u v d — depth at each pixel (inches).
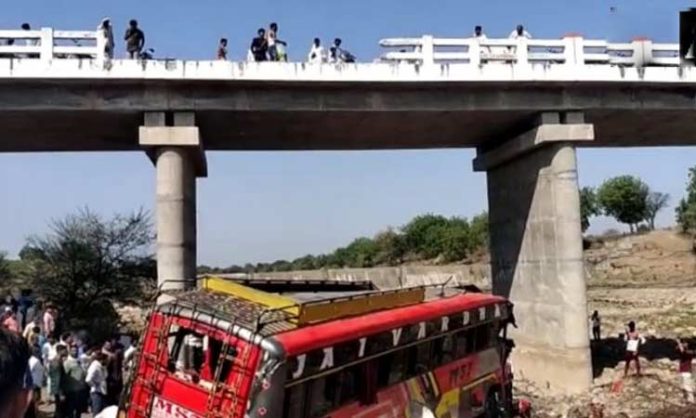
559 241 899.4
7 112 776.9
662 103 932.0
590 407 774.5
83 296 1350.9
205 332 434.6
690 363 884.6
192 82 791.7
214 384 420.2
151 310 466.3
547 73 868.6
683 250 2684.5
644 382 893.2
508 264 1063.6
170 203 789.9
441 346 605.6
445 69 844.6
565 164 905.5
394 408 523.2
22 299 959.0
